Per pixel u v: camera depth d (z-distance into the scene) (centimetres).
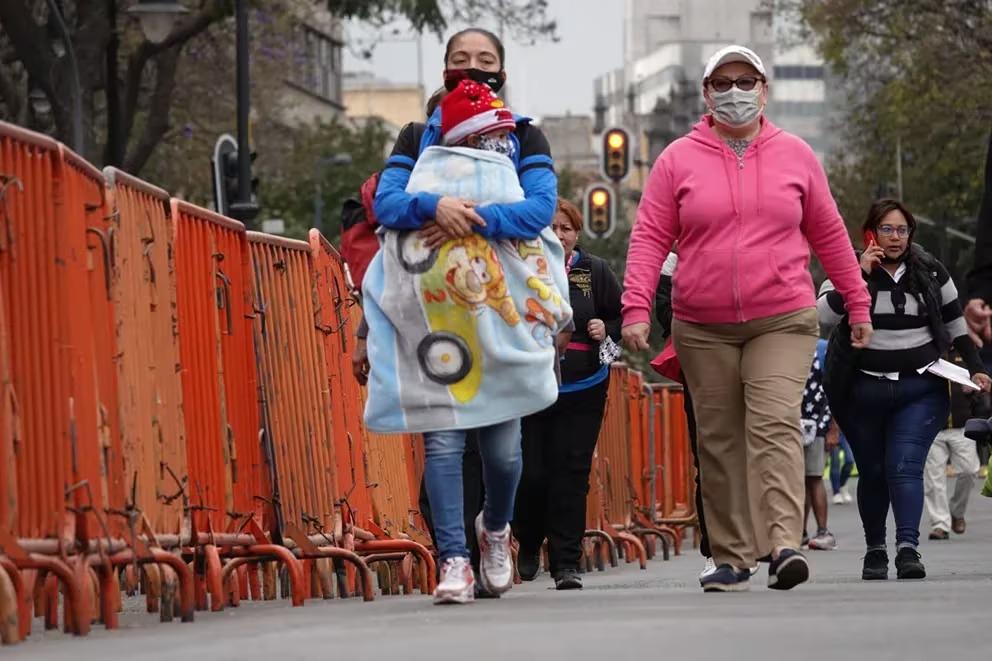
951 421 2914
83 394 1044
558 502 1675
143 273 1172
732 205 1338
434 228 1165
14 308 965
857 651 838
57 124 4075
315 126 11994
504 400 1174
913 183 8269
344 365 1617
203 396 1277
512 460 1213
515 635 914
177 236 1243
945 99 6291
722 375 1355
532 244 1184
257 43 6109
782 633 920
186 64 5966
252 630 998
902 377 1700
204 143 6272
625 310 1362
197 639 941
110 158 4359
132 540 1095
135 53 4425
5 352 947
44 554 989
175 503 1202
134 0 4994
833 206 1366
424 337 1170
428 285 1164
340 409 1580
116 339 1101
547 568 2300
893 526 2998
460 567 1186
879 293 1695
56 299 1016
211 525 1266
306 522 1452
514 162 1196
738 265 1332
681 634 916
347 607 1245
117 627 1070
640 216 1370
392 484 1748
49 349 1004
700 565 2519
